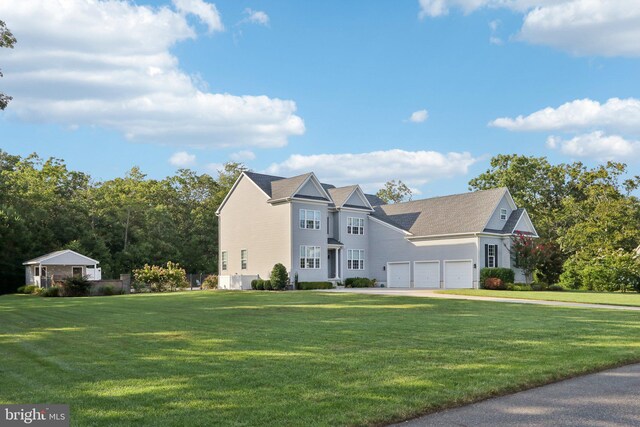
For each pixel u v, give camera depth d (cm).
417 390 768
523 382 820
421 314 1880
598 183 5559
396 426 634
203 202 6988
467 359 1001
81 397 746
